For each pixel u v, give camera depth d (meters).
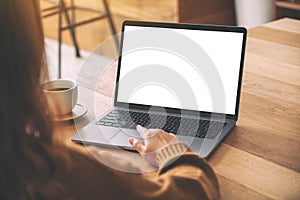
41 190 0.58
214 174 0.88
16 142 0.55
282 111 1.19
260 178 0.92
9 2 0.52
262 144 1.04
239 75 1.15
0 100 0.52
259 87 1.33
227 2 3.46
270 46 1.65
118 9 3.59
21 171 0.56
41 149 0.58
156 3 3.28
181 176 0.82
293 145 1.04
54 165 0.60
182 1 3.12
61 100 1.14
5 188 0.56
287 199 0.85
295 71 1.44
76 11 3.84
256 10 3.31
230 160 0.98
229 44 1.16
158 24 1.22
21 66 0.53
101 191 0.68
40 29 0.57
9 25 0.52
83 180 0.67
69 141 1.06
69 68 3.34
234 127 1.11
